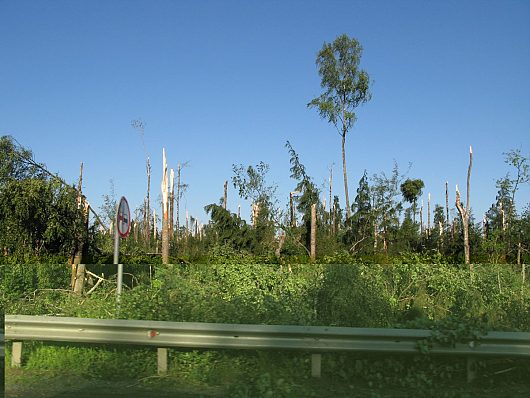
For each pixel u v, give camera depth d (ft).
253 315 25.62
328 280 28.32
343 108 123.34
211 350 23.47
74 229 54.70
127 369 23.58
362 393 21.04
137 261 61.26
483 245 73.31
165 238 64.44
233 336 23.00
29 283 34.76
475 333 21.84
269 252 76.79
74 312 28.99
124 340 23.75
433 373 22.45
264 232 87.76
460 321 22.75
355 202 104.68
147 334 23.59
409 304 28.09
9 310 30.19
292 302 27.61
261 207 89.81
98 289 33.58
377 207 102.83
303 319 25.91
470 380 22.18
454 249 94.94
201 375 22.86
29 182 52.44
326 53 122.31
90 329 24.14
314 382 22.21
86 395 20.85
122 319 25.66
